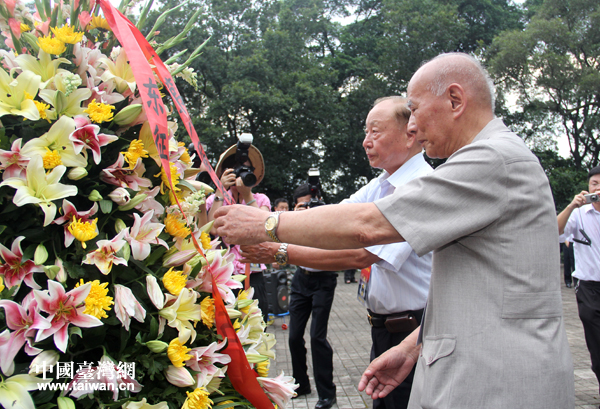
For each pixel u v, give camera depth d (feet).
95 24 4.39
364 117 60.54
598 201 12.70
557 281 4.54
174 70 4.90
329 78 58.18
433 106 4.98
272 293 22.91
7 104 3.61
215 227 4.97
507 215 4.36
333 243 4.55
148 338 3.86
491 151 4.40
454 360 4.42
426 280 7.55
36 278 3.64
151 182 4.29
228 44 57.82
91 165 3.86
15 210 3.57
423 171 7.80
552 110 58.18
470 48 74.02
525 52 54.95
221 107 50.78
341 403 12.69
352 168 62.23
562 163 62.59
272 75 54.54
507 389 4.19
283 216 4.71
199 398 3.96
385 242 4.48
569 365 4.40
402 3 60.90
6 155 3.51
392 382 5.99
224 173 9.95
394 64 59.88
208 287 4.50
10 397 3.17
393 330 7.66
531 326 4.31
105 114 3.81
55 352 3.45
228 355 4.36
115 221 3.97
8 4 4.07
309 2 69.31
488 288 4.41
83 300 3.41
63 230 3.74
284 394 4.87
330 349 12.44
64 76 3.72
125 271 3.88
